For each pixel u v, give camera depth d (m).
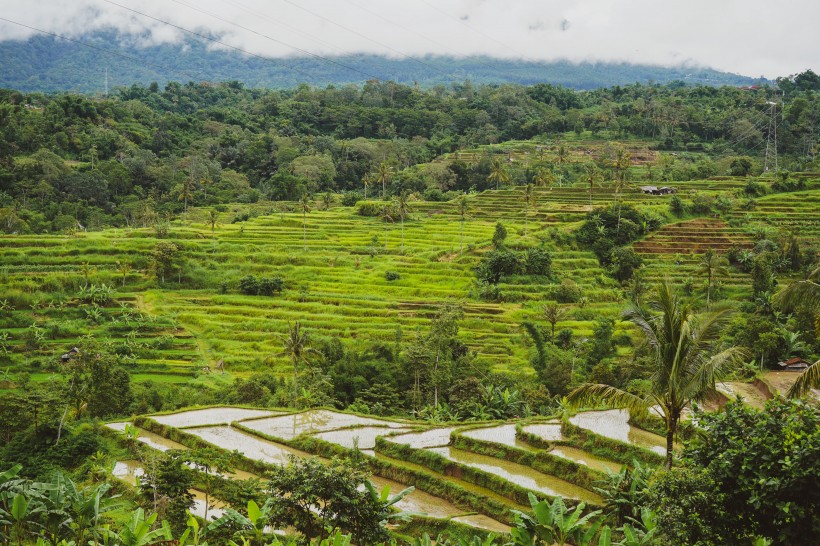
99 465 47.94
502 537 35.91
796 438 22.80
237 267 125.81
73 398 65.88
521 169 196.00
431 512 40.53
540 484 41.91
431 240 136.25
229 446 51.66
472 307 108.00
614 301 112.56
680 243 128.38
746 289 109.62
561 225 138.12
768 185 155.12
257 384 73.19
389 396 74.44
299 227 145.62
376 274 121.81
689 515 24.67
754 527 24.06
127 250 128.00
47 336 100.81
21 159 176.75
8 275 115.19
